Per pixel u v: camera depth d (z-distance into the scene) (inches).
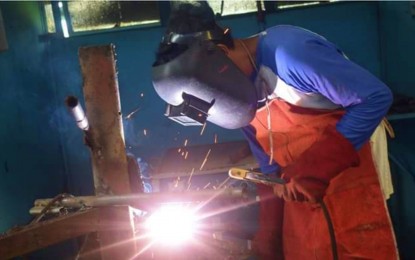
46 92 162.7
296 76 59.7
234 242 86.7
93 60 60.5
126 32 164.2
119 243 61.2
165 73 56.3
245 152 139.3
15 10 148.8
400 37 138.6
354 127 59.0
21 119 144.6
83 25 165.8
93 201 60.2
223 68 56.9
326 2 157.4
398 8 137.6
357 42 158.2
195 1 58.6
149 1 162.2
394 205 141.8
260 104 67.9
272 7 158.2
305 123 66.5
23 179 140.3
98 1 163.5
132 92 167.8
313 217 70.4
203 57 55.9
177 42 57.2
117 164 62.4
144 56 165.5
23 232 58.7
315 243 70.0
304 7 157.6
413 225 140.3
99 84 61.0
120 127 61.7
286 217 76.9
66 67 166.9
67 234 60.1
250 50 63.7
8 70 141.1
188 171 135.5
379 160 75.3
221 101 57.7
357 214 66.9
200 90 56.2
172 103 59.2
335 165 59.5
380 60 158.2
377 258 67.0
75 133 170.4
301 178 60.3
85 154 171.8
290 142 69.3
